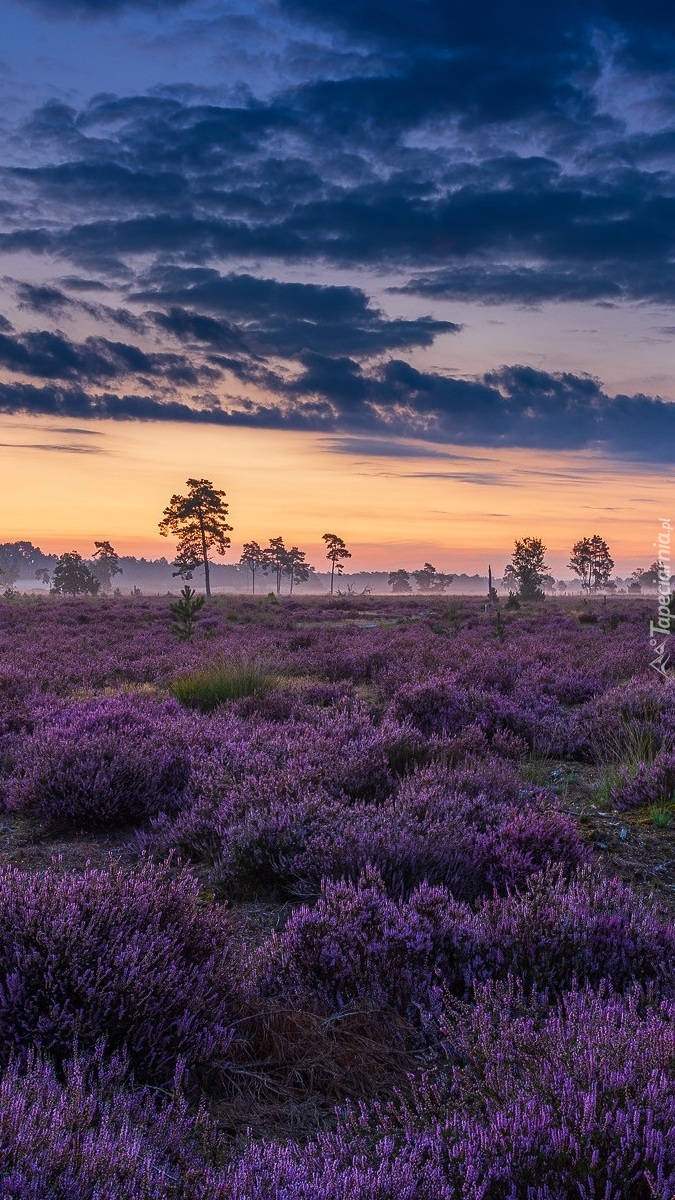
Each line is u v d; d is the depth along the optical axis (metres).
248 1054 3.11
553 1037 2.63
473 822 5.54
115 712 8.33
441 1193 1.98
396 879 4.66
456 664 14.60
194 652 17.83
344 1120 2.65
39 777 6.34
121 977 2.93
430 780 6.56
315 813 5.48
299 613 39.69
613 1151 2.02
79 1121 2.16
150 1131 2.28
